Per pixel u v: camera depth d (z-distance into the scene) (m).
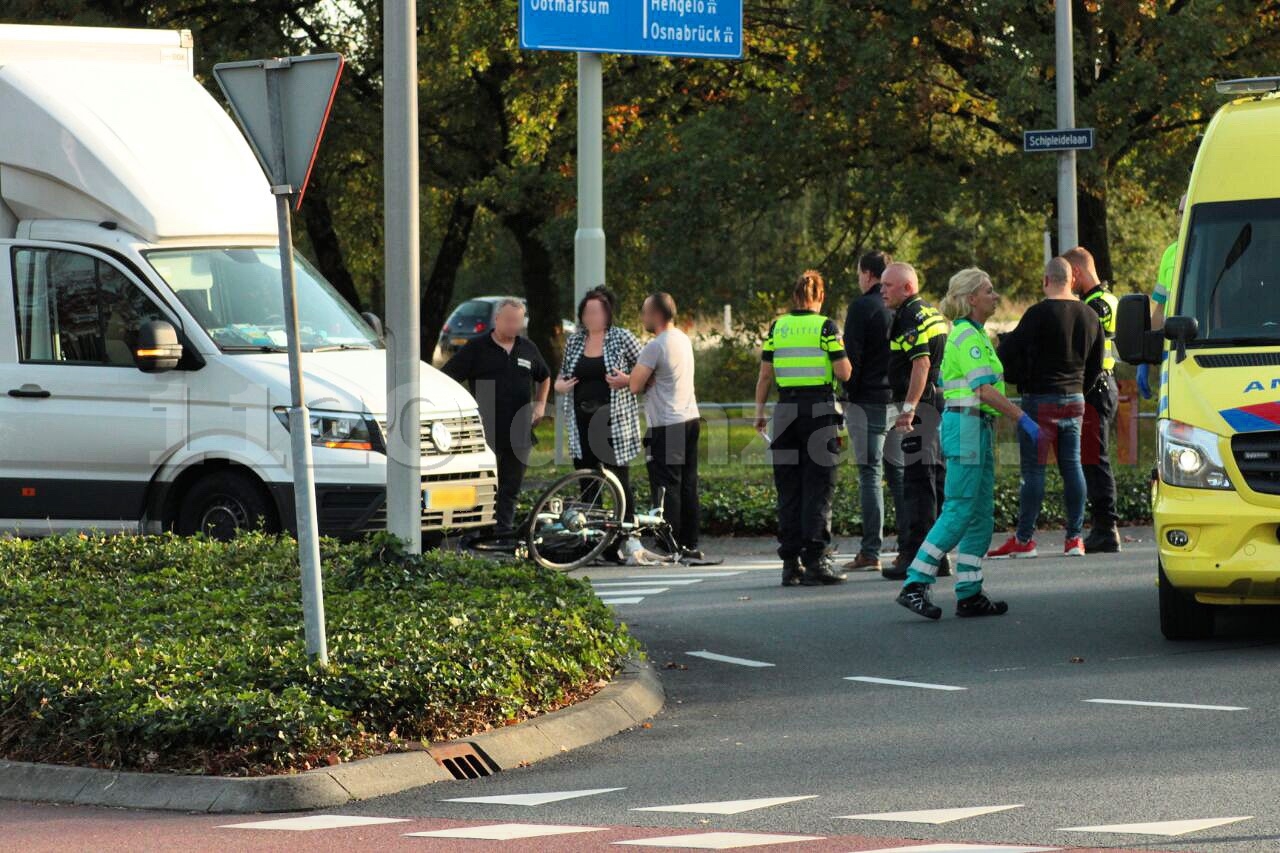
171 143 50.00
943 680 34.91
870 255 49.75
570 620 34.25
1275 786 24.70
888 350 50.03
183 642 31.28
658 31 65.56
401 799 25.72
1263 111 40.81
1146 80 85.31
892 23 90.00
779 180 97.75
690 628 42.31
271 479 46.16
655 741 30.12
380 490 46.12
